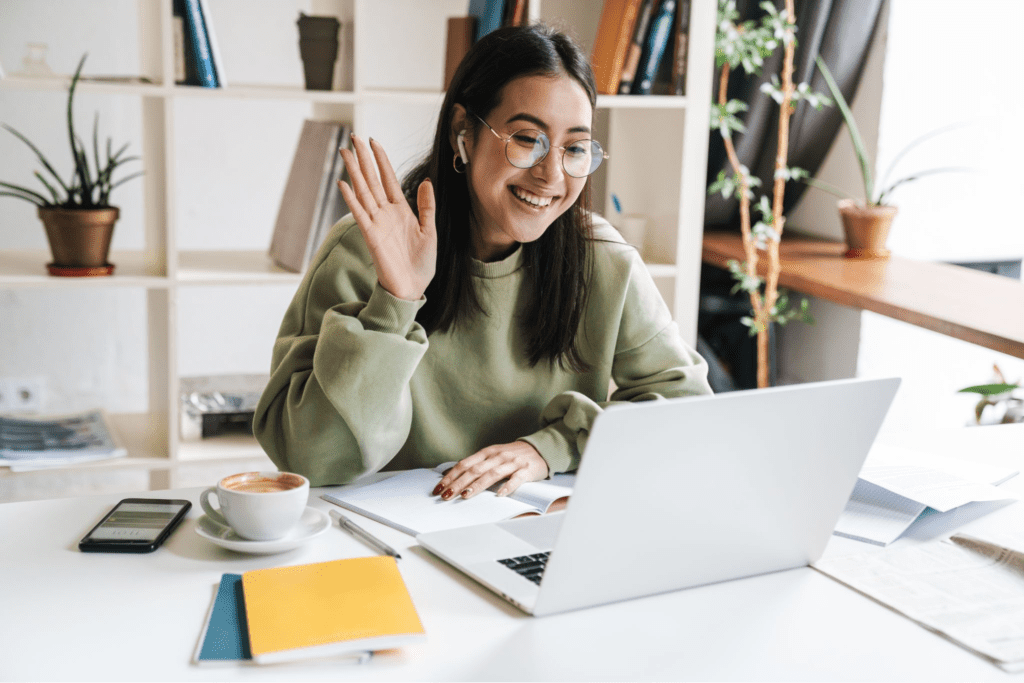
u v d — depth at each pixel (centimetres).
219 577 90
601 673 76
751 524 91
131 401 297
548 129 119
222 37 281
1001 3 296
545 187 120
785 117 274
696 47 239
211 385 251
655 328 146
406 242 112
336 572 88
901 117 296
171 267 218
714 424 82
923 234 305
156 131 222
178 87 210
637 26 234
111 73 275
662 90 245
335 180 226
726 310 299
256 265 243
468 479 115
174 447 223
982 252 313
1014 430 150
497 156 120
